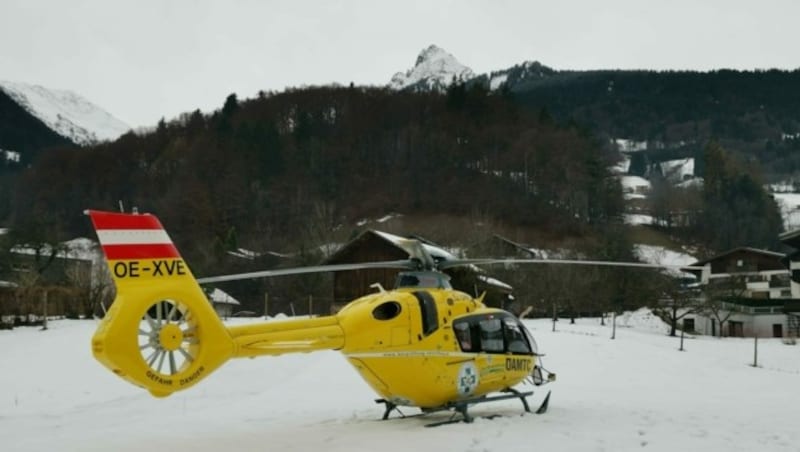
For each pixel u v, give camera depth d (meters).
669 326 49.28
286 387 17.16
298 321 9.99
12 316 37.88
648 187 148.75
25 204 104.44
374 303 10.70
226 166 102.81
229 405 14.32
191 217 86.31
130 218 8.69
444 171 109.12
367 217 93.88
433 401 11.06
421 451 9.15
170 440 10.30
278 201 93.25
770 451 9.37
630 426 10.93
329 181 103.38
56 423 12.49
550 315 49.91
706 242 104.25
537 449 9.22
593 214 102.38
